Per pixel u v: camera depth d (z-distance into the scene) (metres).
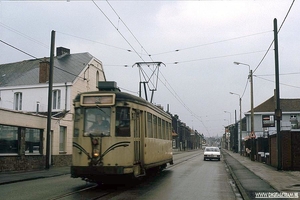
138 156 14.98
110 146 13.58
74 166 13.72
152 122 17.56
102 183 15.71
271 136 27.36
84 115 14.00
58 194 12.42
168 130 23.39
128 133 14.02
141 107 15.42
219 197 12.20
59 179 18.09
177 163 33.50
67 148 28.52
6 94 33.53
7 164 20.88
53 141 26.33
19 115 21.92
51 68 23.44
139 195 12.34
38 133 24.41
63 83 30.81
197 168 26.56
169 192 13.19
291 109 56.78
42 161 24.36
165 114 22.02
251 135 36.38
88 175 13.70
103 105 13.90
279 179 17.12
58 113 29.61
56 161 26.61
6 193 12.72
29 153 23.31
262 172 21.16
